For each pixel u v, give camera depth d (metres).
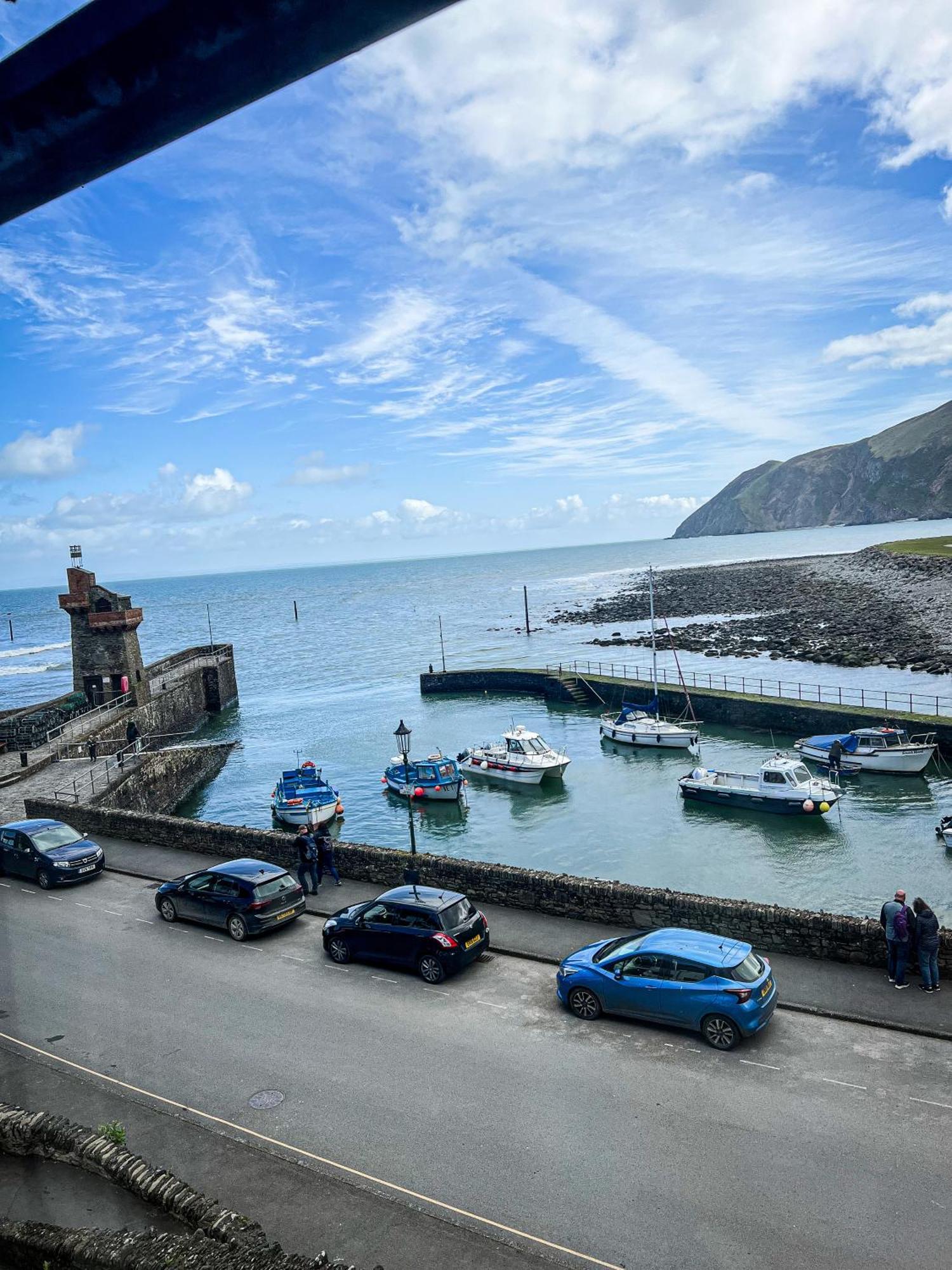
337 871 24.77
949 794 42.41
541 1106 13.48
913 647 79.00
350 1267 8.44
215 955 19.95
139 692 57.97
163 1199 10.02
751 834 38.41
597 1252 10.35
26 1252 8.59
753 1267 10.05
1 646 172.25
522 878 21.75
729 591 153.12
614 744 57.59
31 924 22.22
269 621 177.25
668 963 15.73
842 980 17.34
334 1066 14.84
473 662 96.06
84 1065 14.98
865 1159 11.91
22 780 40.47
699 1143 12.39
